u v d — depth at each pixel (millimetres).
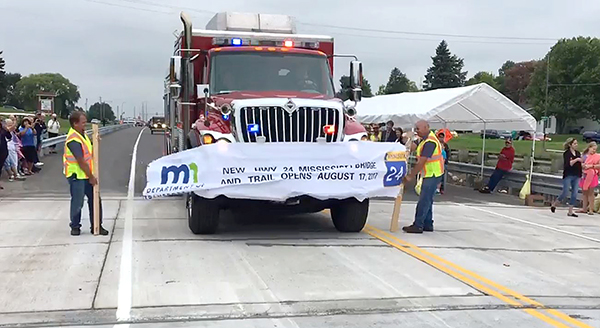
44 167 18547
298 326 5129
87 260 7086
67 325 5016
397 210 9641
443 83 96625
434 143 9375
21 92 138875
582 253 8711
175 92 9523
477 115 17594
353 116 9242
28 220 9656
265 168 8180
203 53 9883
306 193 8328
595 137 70125
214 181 8102
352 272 6914
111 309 5430
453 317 5484
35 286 6051
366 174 8641
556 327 5324
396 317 5430
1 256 7219
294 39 10344
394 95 19922
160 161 8180
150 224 9555
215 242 8305
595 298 6355
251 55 9672
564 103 84812
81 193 8406
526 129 16750
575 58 84000
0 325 4984
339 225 9336
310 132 8328
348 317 5387
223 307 5559
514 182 17016
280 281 6445
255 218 10562
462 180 20438
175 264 7008
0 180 15508
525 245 9117
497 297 6176
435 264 7449
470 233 9914
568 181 13039
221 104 8445
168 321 5168
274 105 8180
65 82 140125
